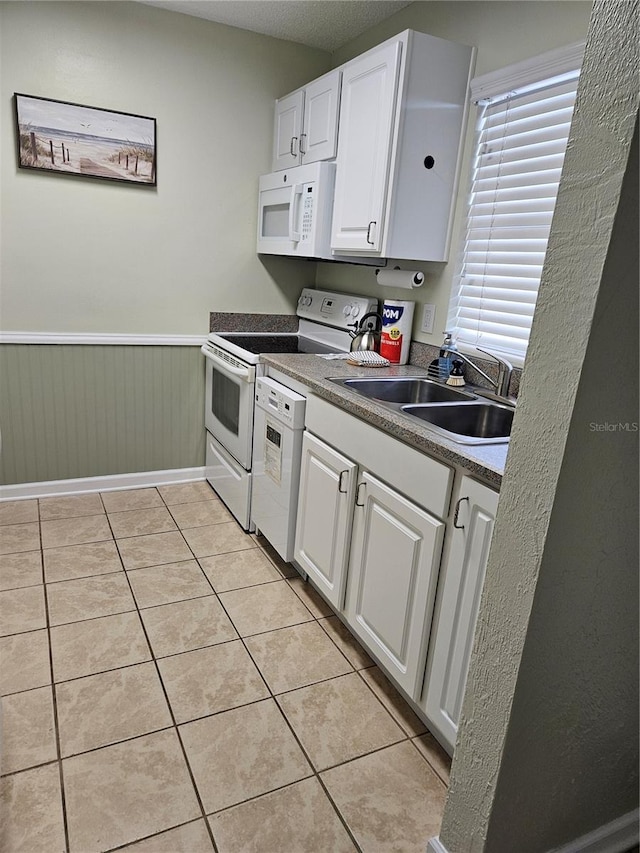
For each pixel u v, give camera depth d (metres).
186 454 3.26
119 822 1.32
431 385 2.20
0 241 2.58
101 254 2.79
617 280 0.84
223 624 2.06
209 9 2.61
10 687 1.70
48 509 2.85
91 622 2.02
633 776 1.31
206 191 2.94
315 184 2.48
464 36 2.17
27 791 1.38
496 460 1.31
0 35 2.38
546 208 1.91
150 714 1.64
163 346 3.04
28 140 2.51
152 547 2.56
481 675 1.10
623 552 1.06
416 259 2.26
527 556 0.97
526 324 2.02
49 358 2.80
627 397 0.94
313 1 2.46
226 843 1.29
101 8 2.51
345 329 2.89
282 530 2.35
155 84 2.70
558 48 1.74
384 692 1.79
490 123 2.12
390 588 1.67
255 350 2.82
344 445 1.88
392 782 1.48
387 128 2.07
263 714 1.67
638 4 0.74
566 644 1.06
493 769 1.09
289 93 2.99
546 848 1.24
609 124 0.79
